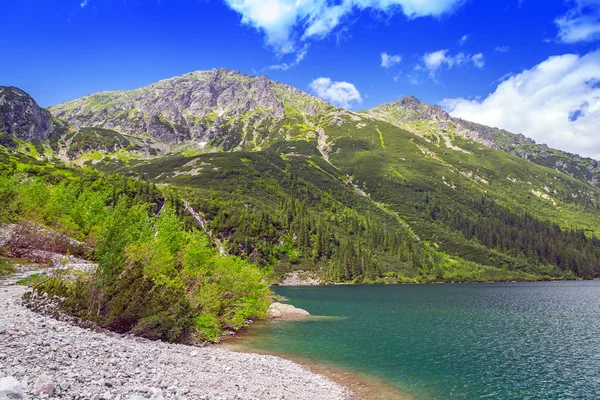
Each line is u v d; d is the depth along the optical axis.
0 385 9.12
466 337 42.84
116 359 16.20
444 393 23.97
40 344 14.91
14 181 56.72
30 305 21.89
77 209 64.25
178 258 43.81
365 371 28.12
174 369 17.92
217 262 46.91
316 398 19.77
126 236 27.34
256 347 35.53
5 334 14.99
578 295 100.12
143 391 12.73
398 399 22.42
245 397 16.20
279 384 20.86
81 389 11.42
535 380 27.02
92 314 24.20
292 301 87.00
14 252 42.59
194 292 40.19
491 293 108.75
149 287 28.36
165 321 27.72
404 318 58.25
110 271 25.77
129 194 140.75
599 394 24.28
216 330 38.97
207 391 15.45
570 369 29.92
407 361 31.59
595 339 42.00
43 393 10.14
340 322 53.56
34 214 50.47
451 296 99.12
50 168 148.75
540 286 142.12
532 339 41.91
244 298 50.22
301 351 34.22
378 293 110.75
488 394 24.05
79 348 16.02
